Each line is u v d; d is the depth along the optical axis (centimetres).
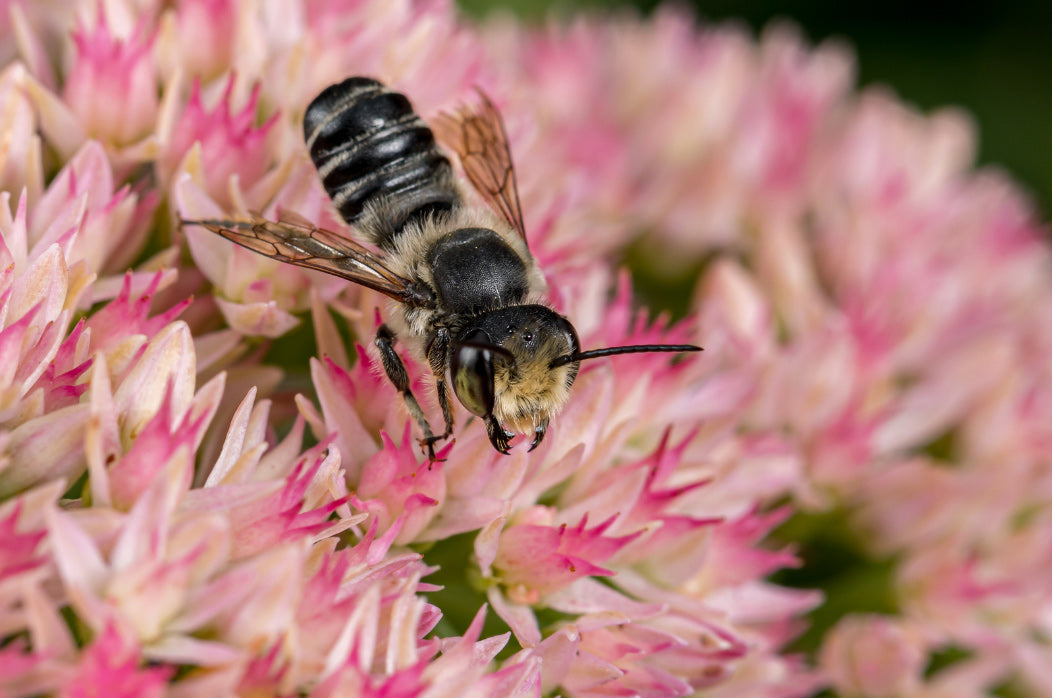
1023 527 12
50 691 9
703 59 14
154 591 9
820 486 12
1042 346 13
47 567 9
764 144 13
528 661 10
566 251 11
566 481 11
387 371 10
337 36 11
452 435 10
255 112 11
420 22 12
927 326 13
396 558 10
